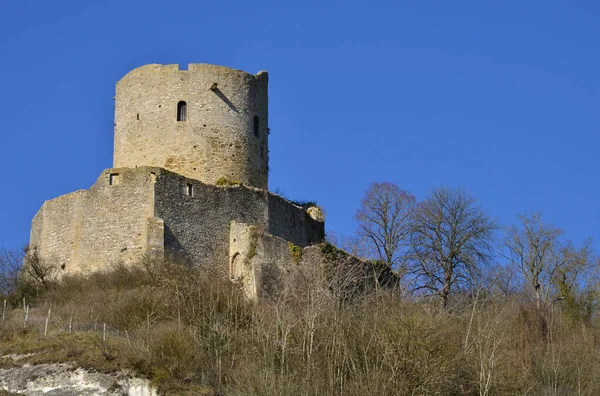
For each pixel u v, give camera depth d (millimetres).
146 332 40906
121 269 48500
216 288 45844
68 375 38188
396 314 42469
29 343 39781
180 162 53875
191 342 40188
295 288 47906
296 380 38062
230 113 55281
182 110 54625
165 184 50812
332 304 43719
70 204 52219
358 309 45406
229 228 52438
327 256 52344
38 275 51125
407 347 40156
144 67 55156
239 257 51594
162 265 48250
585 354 47531
